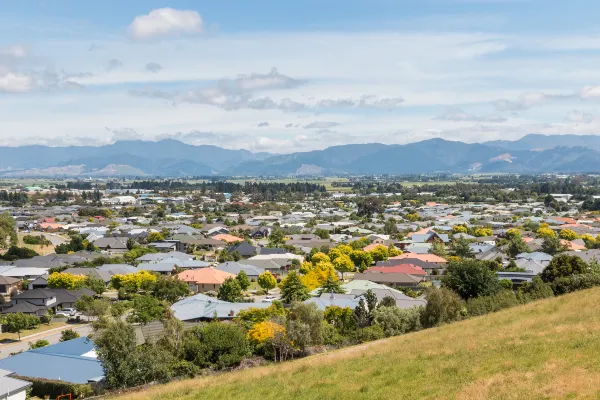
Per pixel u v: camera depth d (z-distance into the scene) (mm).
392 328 63250
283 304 84125
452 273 79562
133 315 80000
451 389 29375
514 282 101500
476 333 44781
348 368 38500
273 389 35500
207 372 51562
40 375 52812
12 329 81000
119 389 47375
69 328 83062
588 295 54875
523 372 29766
